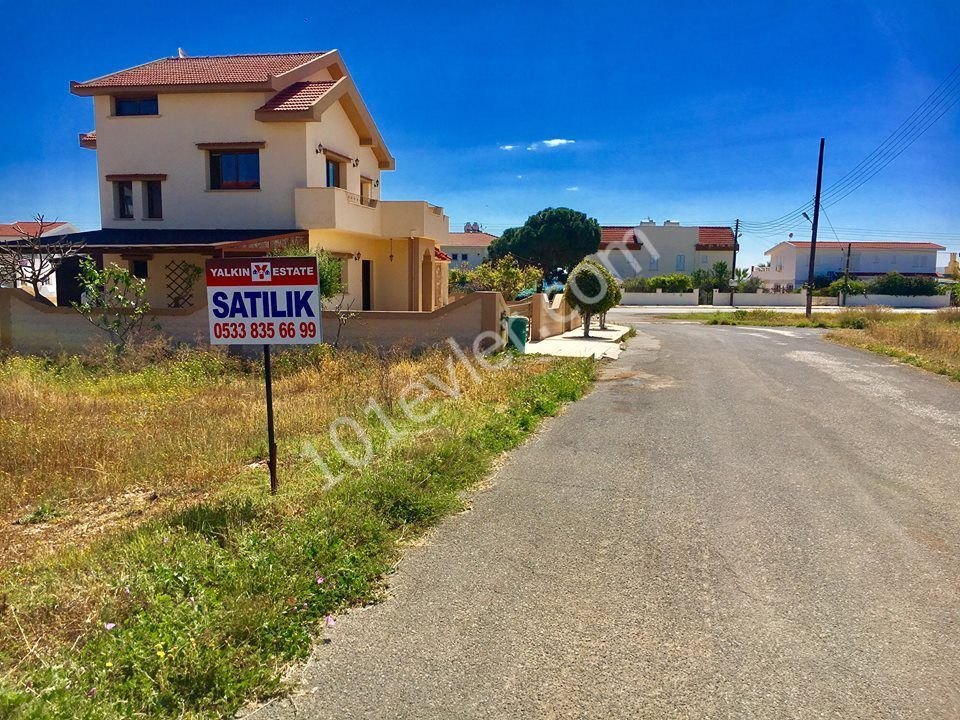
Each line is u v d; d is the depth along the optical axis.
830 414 9.35
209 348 14.20
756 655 3.45
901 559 4.57
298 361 13.49
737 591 4.13
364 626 3.78
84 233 19.59
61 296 19.28
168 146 19.56
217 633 3.54
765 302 56.16
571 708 3.07
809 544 4.82
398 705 3.11
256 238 17.44
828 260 69.81
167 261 19.14
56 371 13.59
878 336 20.56
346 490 5.57
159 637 3.38
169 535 4.71
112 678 3.21
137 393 11.09
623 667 3.37
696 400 10.50
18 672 3.29
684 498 5.82
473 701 3.13
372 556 4.59
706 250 61.69
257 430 8.09
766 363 15.19
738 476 6.46
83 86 19.34
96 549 4.70
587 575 4.36
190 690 3.15
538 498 5.86
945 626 3.71
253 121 19.17
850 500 5.75
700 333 25.41
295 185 19.20
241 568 4.18
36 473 6.48
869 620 3.78
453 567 4.50
